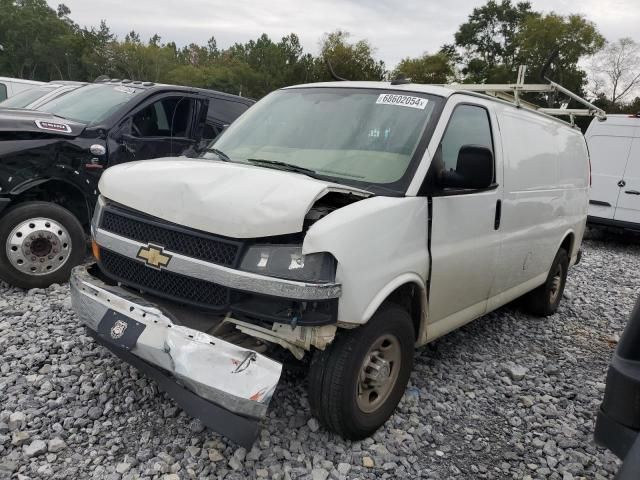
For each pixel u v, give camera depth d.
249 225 2.81
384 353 3.38
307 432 3.36
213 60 114.25
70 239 5.52
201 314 3.07
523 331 5.79
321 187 2.96
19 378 3.70
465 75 62.47
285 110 4.23
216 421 2.76
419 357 4.75
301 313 2.79
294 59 87.88
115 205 3.45
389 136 3.70
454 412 3.92
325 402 3.07
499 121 4.50
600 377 4.82
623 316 6.73
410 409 3.81
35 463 2.91
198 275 2.94
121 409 3.43
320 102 4.14
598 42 47.94
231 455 3.08
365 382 3.26
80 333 4.40
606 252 11.55
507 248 4.60
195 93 7.21
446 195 3.67
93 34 103.75
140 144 6.41
